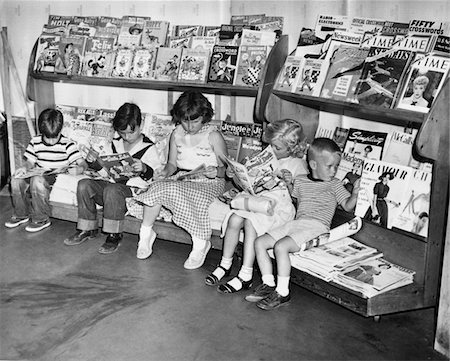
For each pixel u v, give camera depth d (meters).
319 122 3.70
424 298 2.81
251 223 3.04
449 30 3.03
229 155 3.78
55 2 4.64
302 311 2.89
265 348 2.55
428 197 2.81
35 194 3.87
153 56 3.80
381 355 2.51
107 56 3.95
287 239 2.90
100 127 4.16
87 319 2.79
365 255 2.94
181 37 3.95
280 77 3.34
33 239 3.76
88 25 4.25
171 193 3.32
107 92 4.57
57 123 3.87
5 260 3.44
